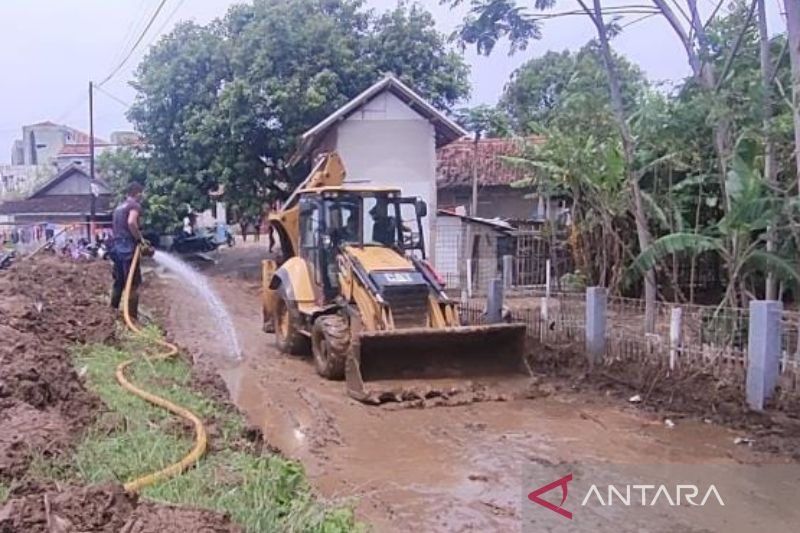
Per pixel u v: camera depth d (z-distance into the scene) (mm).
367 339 9461
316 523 4473
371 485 6562
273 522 4309
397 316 10133
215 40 27094
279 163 26844
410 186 22250
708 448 7590
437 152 27031
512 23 11805
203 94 26812
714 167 11836
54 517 3578
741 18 11453
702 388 9211
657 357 10055
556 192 15570
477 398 9367
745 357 9008
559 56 26578
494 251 20875
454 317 10367
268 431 8164
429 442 7828
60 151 59938
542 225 19172
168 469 4875
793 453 7359
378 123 22156
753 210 9234
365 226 11461
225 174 25922
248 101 24906
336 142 22047
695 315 10070
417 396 9305
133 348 9727
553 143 13258
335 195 11438
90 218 32031
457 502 6176
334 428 8273
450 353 9930
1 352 6738
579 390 9922
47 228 32438
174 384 7977
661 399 9289
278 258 14234
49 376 6480
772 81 10258
